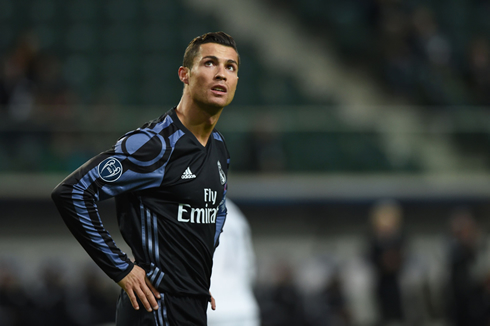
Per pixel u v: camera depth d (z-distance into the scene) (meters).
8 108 33.12
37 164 32.66
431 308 31.11
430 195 35.25
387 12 47.03
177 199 10.41
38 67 35.47
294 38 48.72
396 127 36.22
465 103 40.22
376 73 45.50
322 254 35.03
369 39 47.09
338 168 35.03
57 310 28.33
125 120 33.38
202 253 10.66
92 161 9.95
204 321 10.80
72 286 31.64
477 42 46.78
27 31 45.56
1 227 32.91
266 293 29.22
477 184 35.47
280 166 34.56
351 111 36.22
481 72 42.31
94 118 33.16
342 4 50.84
